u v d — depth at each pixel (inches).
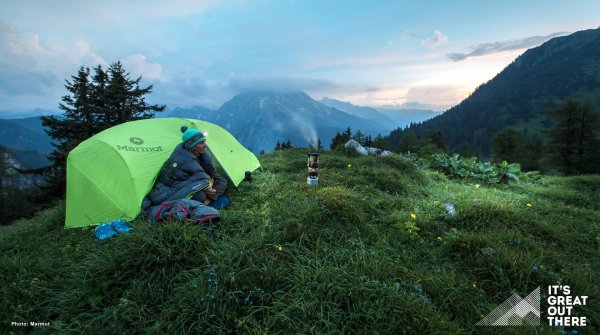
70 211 221.9
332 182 293.4
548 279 139.3
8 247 199.6
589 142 1604.3
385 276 131.6
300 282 126.9
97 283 133.6
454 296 126.2
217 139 303.9
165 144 253.8
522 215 218.7
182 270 136.9
